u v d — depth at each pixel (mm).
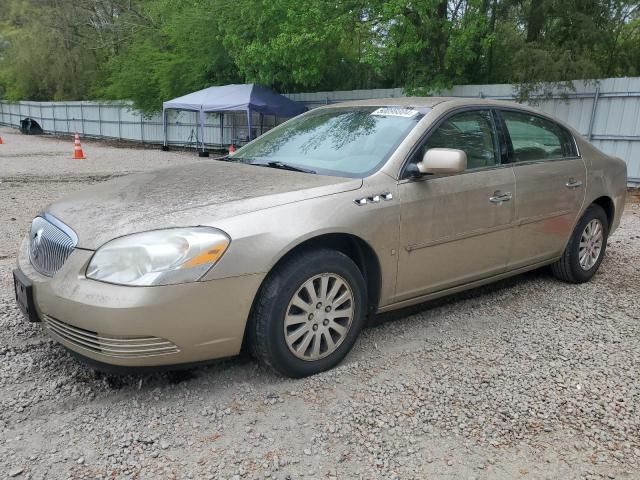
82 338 2824
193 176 3670
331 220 3180
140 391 3109
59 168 16031
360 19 15875
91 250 2818
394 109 4074
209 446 2652
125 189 3449
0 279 4969
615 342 3879
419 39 15055
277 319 3049
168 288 2711
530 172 4359
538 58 12883
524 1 14602
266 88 20406
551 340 3887
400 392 3154
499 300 4660
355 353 3619
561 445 2732
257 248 2916
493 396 3141
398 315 4281
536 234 4484
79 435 2717
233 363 3426
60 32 38531
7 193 10484
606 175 5137
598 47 14047
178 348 2811
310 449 2646
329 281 3268
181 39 24234
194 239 2793
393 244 3492
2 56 45656
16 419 2832
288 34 16578
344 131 4043
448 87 15328
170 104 21859
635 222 8469
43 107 39031
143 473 2461
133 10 33062
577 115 12891
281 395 3090
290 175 3553
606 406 3068
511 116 4410
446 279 3914
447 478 2482
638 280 5289
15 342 3680
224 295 2850
